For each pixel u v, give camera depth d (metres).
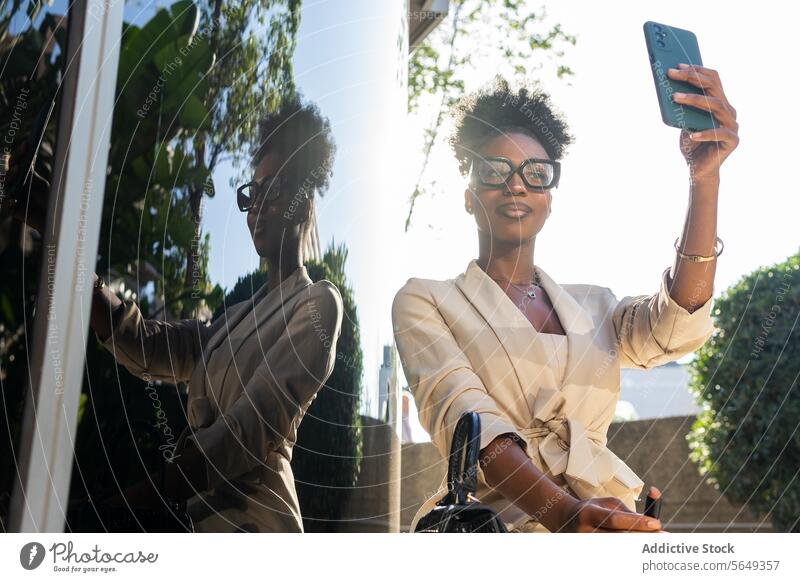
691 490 3.14
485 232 1.41
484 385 1.24
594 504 0.99
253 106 1.08
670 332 1.29
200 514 0.97
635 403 3.28
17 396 0.97
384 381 1.19
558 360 1.27
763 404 2.97
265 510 1.01
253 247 1.06
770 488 2.98
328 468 1.08
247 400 1.02
